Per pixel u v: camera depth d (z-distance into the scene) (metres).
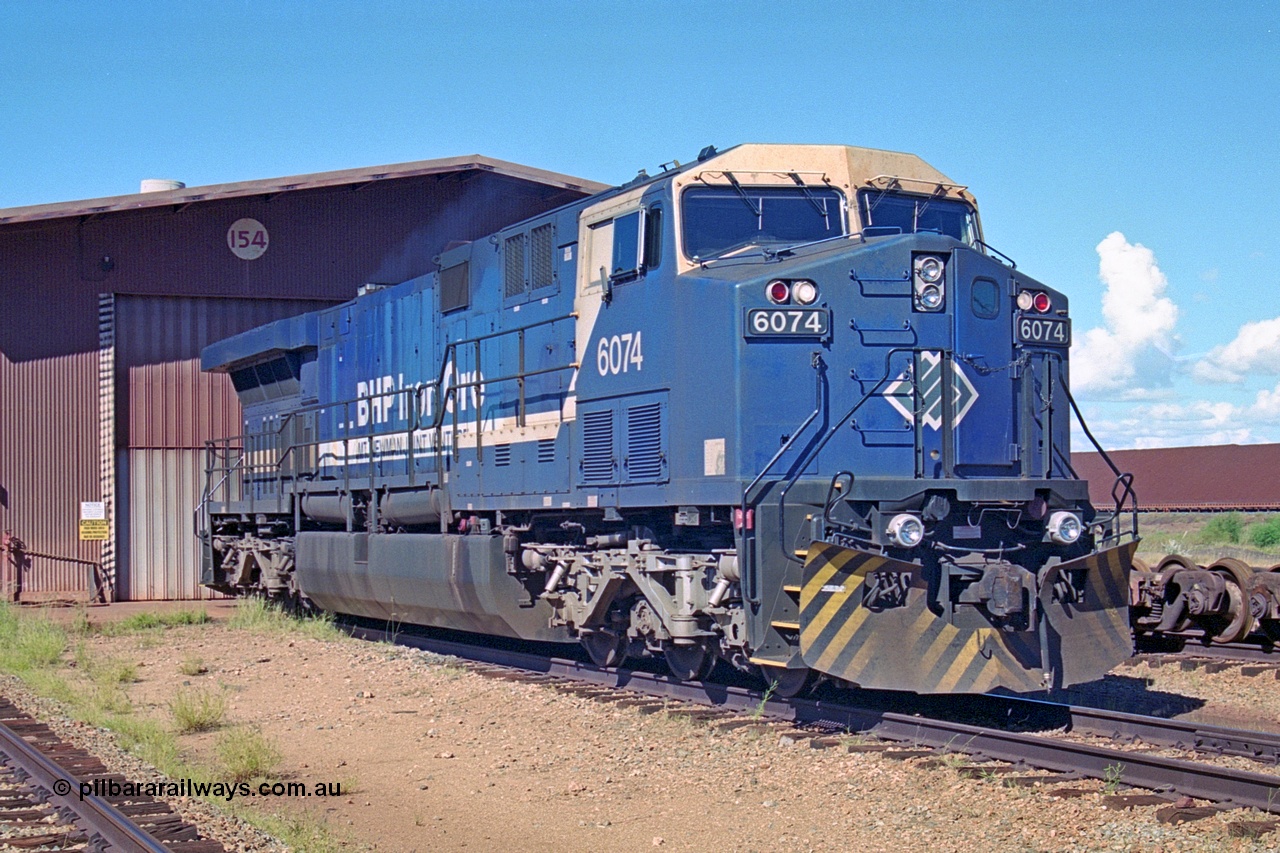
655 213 10.91
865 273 10.07
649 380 10.92
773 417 9.80
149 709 12.12
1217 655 13.81
